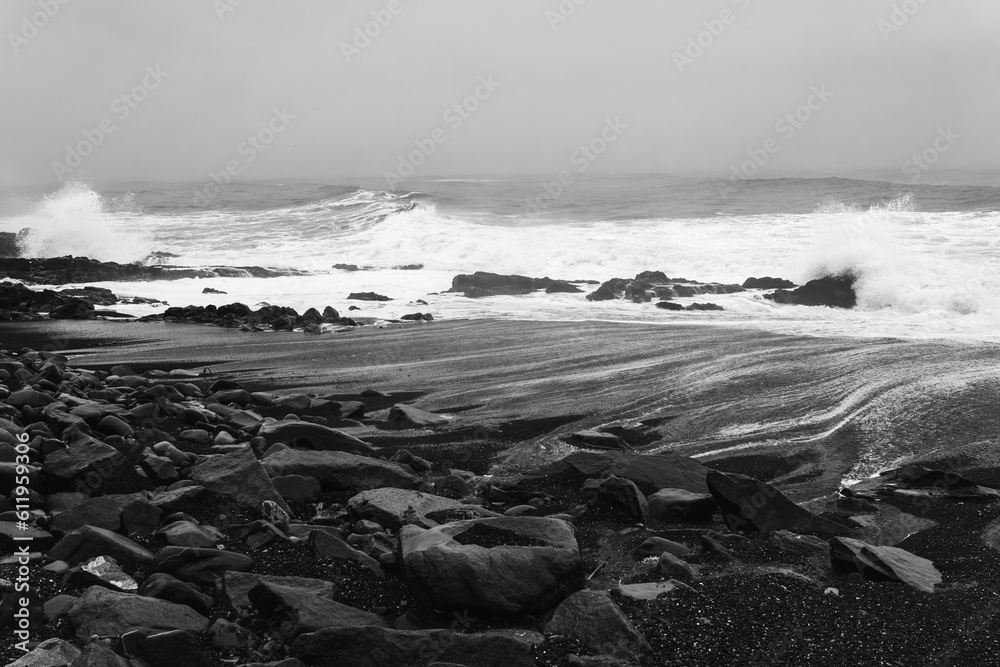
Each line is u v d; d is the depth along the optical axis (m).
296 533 5.36
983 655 4.16
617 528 6.01
